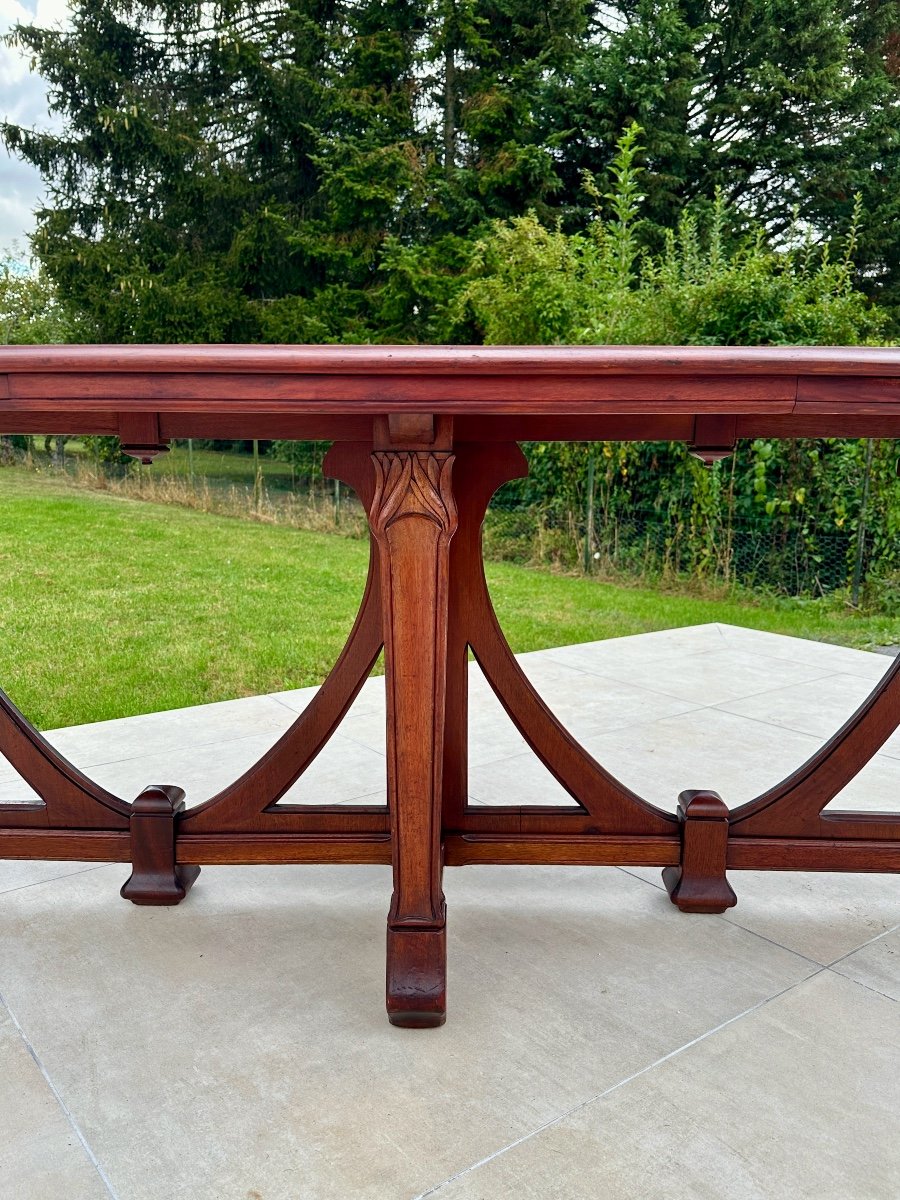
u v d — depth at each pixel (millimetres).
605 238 8875
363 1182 1247
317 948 1869
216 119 15281
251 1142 1321
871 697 1959
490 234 12523
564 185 13742
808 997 1698
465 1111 1385
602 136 13352
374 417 1485
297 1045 1543
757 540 6684
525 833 2004
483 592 1901
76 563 7477
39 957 1826
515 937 1919
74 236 15047
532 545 8219
